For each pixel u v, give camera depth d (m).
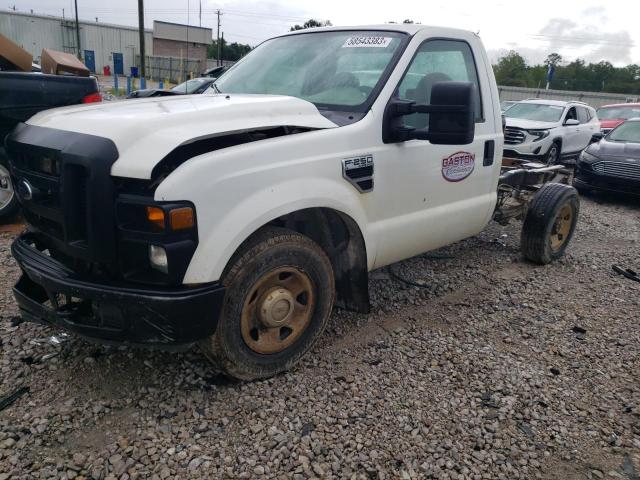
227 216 2.61
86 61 46.59
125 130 2.53
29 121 3.12
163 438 2.60
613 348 3.77
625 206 9.21
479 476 2.50
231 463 2.48
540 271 5.29
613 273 5.39
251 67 4.22
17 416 2.69
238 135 2.97
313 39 4.12
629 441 2.81
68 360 3.17
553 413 2.98
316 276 3.15
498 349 3.65
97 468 2.39
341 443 2.64
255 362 3.00
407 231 3.74
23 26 49.16
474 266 5.29
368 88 3.49
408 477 2.47
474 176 4.25
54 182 2.67
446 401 3.02
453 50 4.04
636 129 9.98
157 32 50.28
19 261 2.91
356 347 3.55
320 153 3.04
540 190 5.38
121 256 2.57
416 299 4.38
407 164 3.59
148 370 3.12
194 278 2.54
